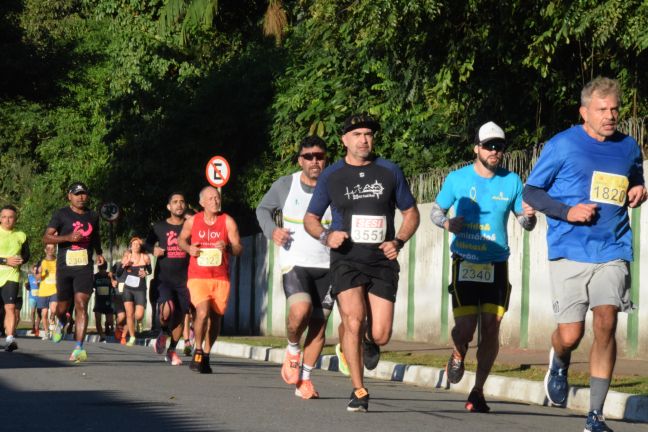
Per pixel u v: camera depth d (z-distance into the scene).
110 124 90.81
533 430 22.33
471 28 48.06
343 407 25.75
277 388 31.20
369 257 24.31
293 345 27.84
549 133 54.06
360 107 68.06
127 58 93.38
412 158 66.12
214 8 83.00
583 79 50.00
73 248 40.03
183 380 33.31
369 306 24.94
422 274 54.47
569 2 40.44
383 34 45.66
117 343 67.38
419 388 34.72
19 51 79.31
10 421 22.11
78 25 121.88
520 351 44.06
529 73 51.81
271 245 72.19
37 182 133.25
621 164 21.52
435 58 51.09
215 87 84.25
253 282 75.88
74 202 40.06
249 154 84.62
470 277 26.05
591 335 40.97
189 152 84.62
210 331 37.91
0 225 46.75
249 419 22.73
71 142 112.38
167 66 93.50
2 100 83.81
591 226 21.30
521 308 46.25
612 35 40.84
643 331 38.34
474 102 55.44
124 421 22.17
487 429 22.14
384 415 24.31
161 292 43.38
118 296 71.25
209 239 37.53
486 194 26.22
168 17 84.00
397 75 56.28
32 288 91.62
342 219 24.52
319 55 71.50
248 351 53.88
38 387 29.81
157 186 86.75
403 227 24.70
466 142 62.47
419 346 50.16
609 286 21.00
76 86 108.69
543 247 44.66
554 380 25.67
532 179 21.89
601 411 20.75
